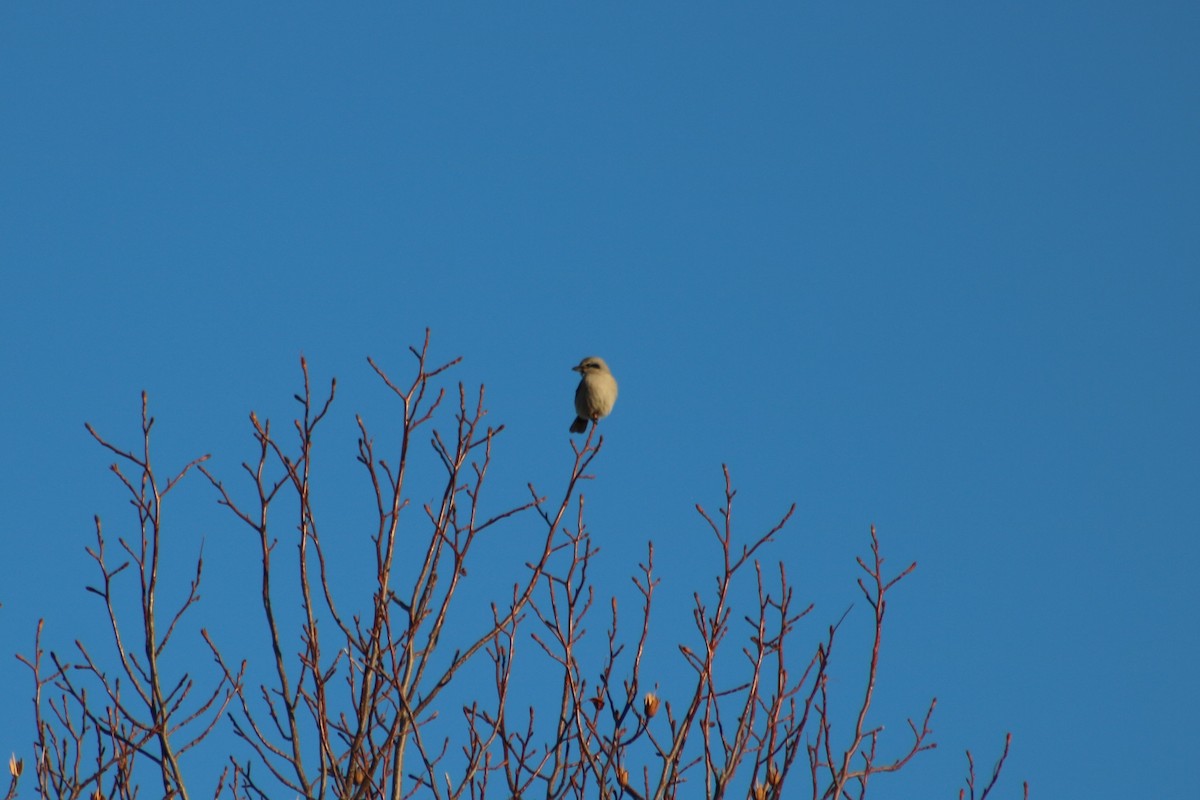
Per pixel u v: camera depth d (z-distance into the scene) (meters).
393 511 12.19
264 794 11.54
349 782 11.24
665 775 11.52
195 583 11.98
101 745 11.59
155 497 11.92
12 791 11.33
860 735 11.39
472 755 11.78
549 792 11.88
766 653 12.07
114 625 11.67
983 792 11.54
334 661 11.88
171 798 11.30
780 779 11.19
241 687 12.00
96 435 11.94
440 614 12.03
